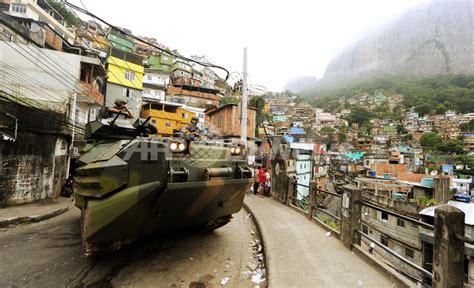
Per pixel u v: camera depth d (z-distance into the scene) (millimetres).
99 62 14203
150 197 3463
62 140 12031
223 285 3773
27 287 3611
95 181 3570
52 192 11266
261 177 11273
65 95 12664
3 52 12484
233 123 24812
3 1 24859
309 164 26828
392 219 16109
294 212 7805
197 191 3855
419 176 27625
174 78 44219
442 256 2834
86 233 3395
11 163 9422
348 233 4742
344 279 3523
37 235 6156
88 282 3779
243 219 7656
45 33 16797
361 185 24875
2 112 9016
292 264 3988
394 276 3439
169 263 4457
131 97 25547
